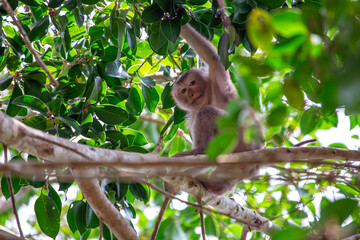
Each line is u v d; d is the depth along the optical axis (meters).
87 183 7.32
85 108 9.20
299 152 8.26
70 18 10.56
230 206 9.31
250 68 5.00
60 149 6.25
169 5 8.45
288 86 4.98
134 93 10.18
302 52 4.67
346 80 3.86
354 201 5.43
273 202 12.62
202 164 5.46
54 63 10.48
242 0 8.16
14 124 5.77
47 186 9.03
